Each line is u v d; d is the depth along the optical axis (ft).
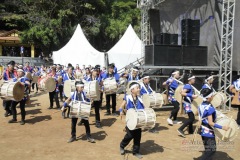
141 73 42.32
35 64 108.78
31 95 55.01
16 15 120.37
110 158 21.59
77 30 80.94
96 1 126.00
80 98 24.58
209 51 47.39
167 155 22.47
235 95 32.55
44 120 33.81
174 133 28.84
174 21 57.88
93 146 24.36
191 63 43.21
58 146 24.27
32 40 112.06
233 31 40.70
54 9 118.42
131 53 75.00
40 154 22.34
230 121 17.94
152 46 41.27
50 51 118.11
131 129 20.62
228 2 39.86
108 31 122.11
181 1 55.01
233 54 43.70
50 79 38.81
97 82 29.68
